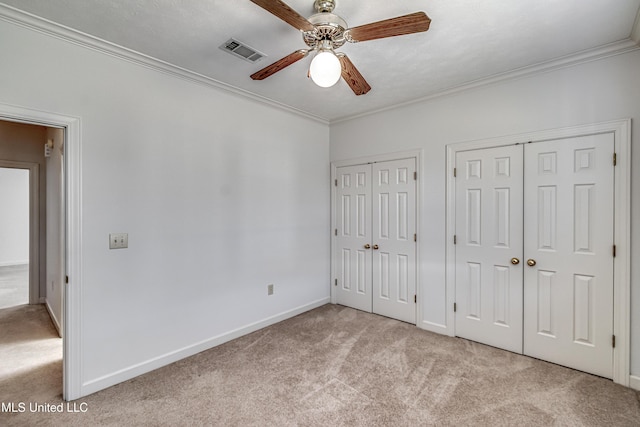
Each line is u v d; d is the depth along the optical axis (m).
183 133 2.60
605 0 1.69
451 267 3.02
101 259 2.15
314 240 3.89
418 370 2.39
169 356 2.51
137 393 2.10
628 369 2.16
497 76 2.64
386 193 3.52
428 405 1.97
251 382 2.23
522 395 2.07
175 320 2.56
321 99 3.20
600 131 2.26
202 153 2.73
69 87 2.01
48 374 2.36
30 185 3.96
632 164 2.15
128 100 2.28
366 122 3.68
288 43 2.14
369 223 3.70
